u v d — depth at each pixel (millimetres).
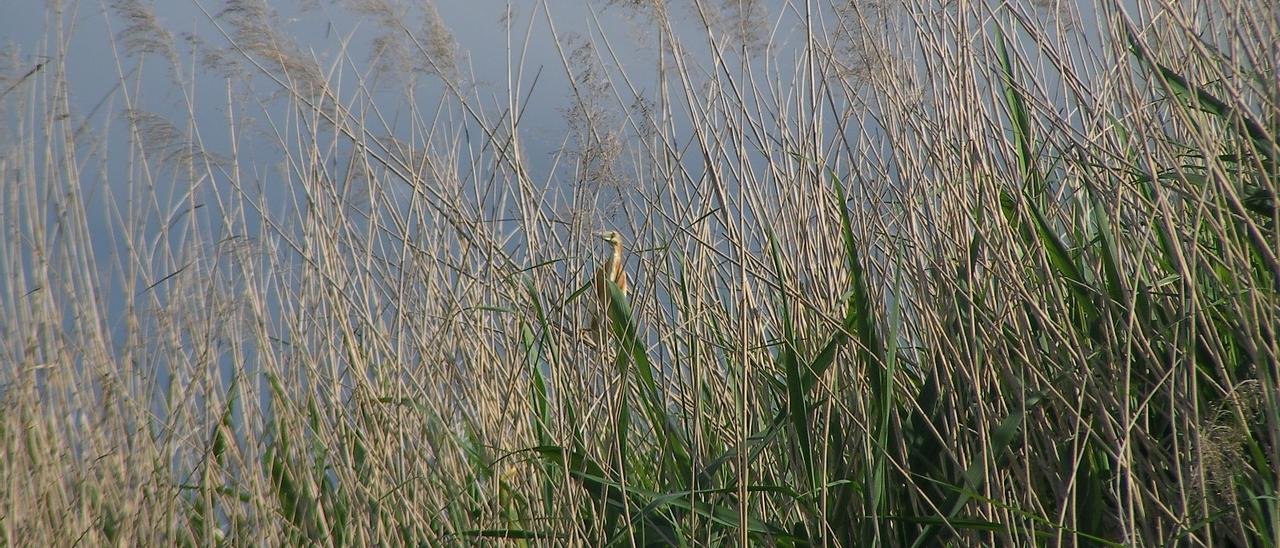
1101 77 2818
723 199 2773
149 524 3371
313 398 3379
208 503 3262
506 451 3137
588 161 3242
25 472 3373
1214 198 2361
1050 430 2494
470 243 3342
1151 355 2391
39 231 3445
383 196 3418
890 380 2396
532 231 3371
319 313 3410
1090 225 2945
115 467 3432
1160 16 2840
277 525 3346
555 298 3303
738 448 2682
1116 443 2287
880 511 2551
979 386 2467
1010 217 2713
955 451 2506
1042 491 2557
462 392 3316
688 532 2850
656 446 3176
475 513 3236
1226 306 2479
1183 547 2316
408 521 3215
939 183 2809
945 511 2533
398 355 3248
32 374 3408
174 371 3430
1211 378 2385
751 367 2939
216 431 3439
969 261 2525
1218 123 2732
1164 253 2654
